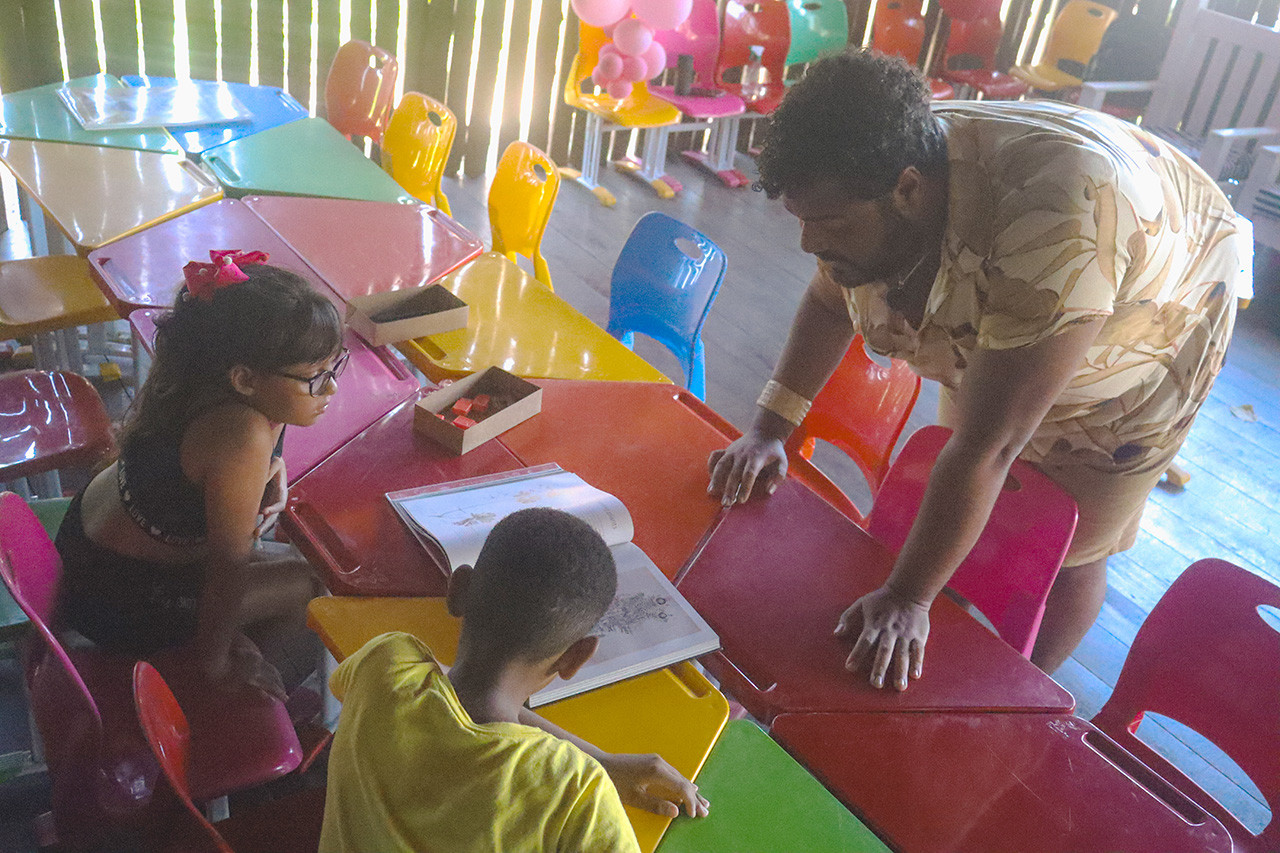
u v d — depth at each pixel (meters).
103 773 1.66
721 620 1.73
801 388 2.08
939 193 1.56
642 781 1.40
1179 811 1.53
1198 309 1.86
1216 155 5.46
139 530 1.80
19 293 2.69
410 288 2.45
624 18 5.15
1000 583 2.06
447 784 1.14
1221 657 1.76
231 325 1.67
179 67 4.82
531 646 1.23
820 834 1.41
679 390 2.34
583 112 5.67
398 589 1.70
